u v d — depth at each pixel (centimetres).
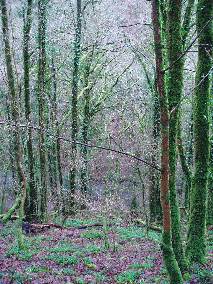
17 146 2134
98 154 3300
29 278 1418
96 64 3641
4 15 2252
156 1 912
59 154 3180
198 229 1459
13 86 2256
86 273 1503
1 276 1434
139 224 2747
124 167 3183
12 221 2691
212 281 1286
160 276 1427
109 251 1870
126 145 2923
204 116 1428
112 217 2820
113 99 3769
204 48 1393
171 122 1262
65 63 3528
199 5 1385
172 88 1259
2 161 3775
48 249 1894
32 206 2698
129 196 3984
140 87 3284
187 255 1455
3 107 3369
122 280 1403
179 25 1260
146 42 2984
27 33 2608
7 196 4134
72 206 3166
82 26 3431
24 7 2588
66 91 3781
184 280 1282
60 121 3469
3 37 2277
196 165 1459
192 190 1477
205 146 1439
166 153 948
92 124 3778
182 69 1265
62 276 1452
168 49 1274
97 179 3278
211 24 1388
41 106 2691
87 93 3616
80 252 1828
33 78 3412
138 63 3469
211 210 2333
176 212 1323
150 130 3111
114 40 3384
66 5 3188
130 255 1781
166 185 964
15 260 1686
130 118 3250
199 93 1426
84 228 2553
